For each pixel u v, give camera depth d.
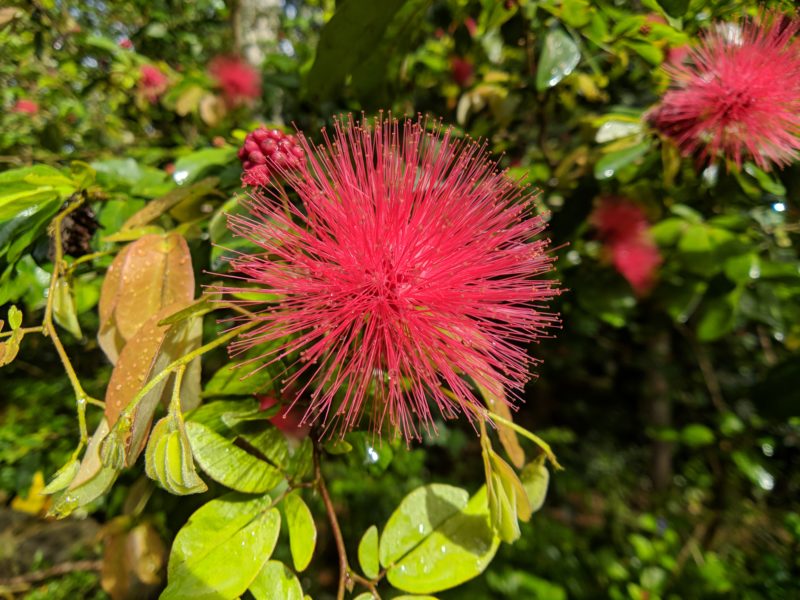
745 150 0.14
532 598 0.20
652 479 0.36
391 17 0.14
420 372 0.10
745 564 0.24
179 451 0.08
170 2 0.29
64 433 0.25
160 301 0.10
